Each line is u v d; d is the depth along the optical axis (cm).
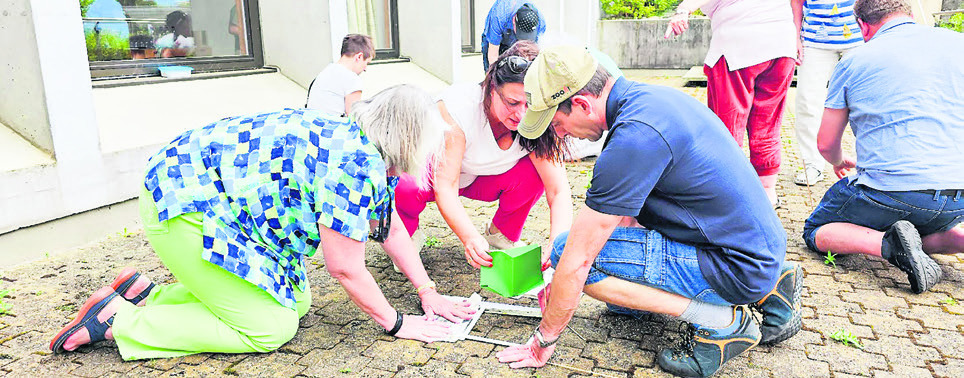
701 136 193
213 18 586
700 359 228
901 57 301
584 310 283
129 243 377
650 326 269
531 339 242
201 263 225
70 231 366
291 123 219
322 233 221
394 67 788
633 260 216
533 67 198
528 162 307
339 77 485
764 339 248
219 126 225
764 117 431
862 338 258
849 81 318
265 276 230
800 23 478
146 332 242
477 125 282
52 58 343
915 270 288
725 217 202
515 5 522
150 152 411
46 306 291
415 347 253
